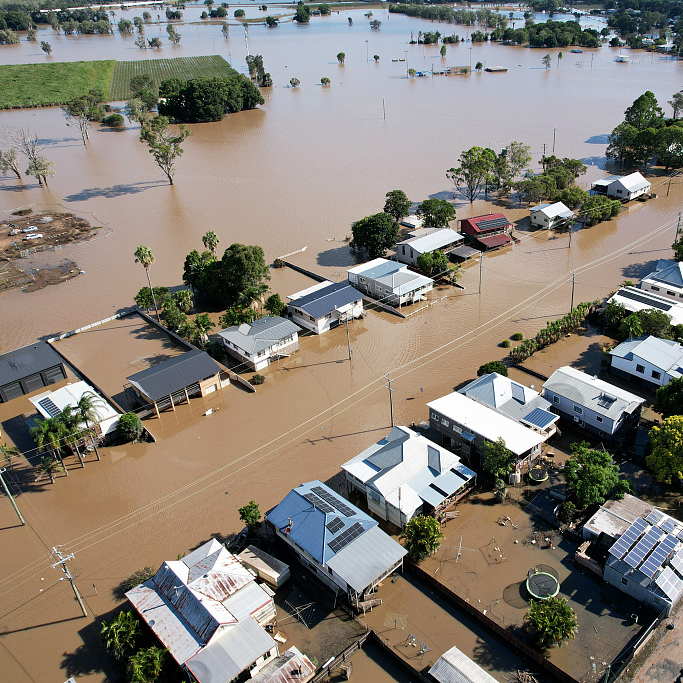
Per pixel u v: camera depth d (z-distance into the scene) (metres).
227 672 44.75
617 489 59.53
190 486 68.06
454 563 56.06
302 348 92.88
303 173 168.25
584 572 54.47
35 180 175.38
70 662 50.19
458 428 67.25
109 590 56.41
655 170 156.50
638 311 84.44
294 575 56.53
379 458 63.91
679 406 65.81
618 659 46.81
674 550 52.16
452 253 115.69
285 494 65.56
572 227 126.62
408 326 95.88
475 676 44.47
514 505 62.03
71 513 65.69
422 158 173.75
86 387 79.94
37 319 104.62
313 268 114.94
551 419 67.38
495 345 88.62
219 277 100.94
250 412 79.81
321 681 47.22
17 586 57.59
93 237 136.00
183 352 92.94
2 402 84.75
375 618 52.09
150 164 184.88
